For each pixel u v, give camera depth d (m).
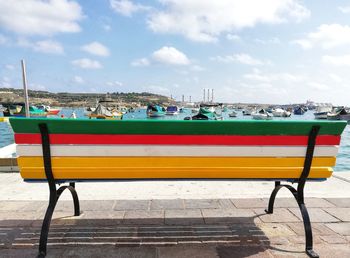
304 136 2.90
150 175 2.88
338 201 4.39
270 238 3.17
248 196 4.60
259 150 2.89
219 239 3.14
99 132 2.73
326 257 2.81
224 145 2.85
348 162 20.00
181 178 2.93
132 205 4.14
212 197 4.54
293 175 3.03
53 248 2.92
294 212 3.91
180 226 3.45
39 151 2.78
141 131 2.75
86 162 2.79
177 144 2.81
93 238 3.13
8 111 51.97
